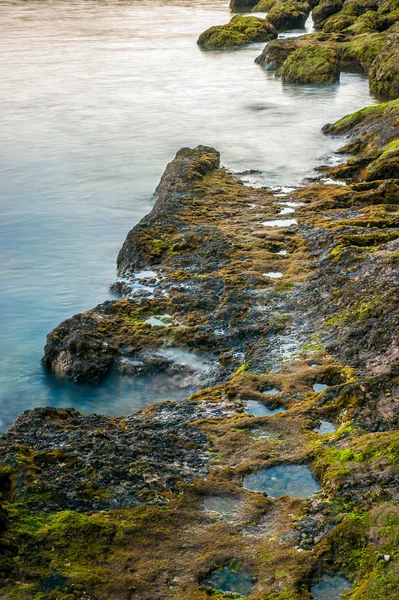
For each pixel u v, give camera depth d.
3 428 10.88
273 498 7.70
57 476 7.91
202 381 11.27
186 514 7.41
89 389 11.79
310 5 69.50
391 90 33.41
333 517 7.16
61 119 31.03
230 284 13.65
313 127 28.28
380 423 8.70
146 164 24.52
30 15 70.44
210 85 38.03
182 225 16.94
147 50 50.84
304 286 13.20
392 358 10.08
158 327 12.69
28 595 6.25
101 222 19.50
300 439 8.73
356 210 17.23
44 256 17.33
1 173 23.66
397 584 6.13
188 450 8.71
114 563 6.68
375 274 12.53
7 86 38.00
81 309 14.74
